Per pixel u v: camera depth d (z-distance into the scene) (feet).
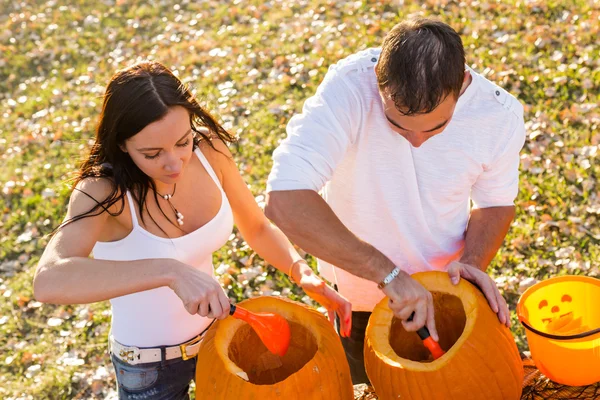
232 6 26.02
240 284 14.69
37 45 26.16
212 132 7.65
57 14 27.71
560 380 6.59
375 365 6.38
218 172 7.80
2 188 19.19
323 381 6.18
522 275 13.82
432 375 6.09
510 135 7.25
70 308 15.30
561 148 16.30
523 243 14.32
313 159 6.87
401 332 6.97
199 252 7.59
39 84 24.11
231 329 6.64
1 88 24.40
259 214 8.18
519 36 20.21
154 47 24.73
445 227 7.81
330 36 22.50
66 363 13.85
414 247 7.82
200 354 6.64
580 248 14.10
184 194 7.41
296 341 6.80
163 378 7.83
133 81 6.46
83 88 23.36
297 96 20.36
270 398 6.01
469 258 7.61
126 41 25.54
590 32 19.58
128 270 6.34
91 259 6.51
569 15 20.49
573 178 15.52
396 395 6.22
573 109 17.15
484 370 6.15
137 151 6.63
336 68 7.17
